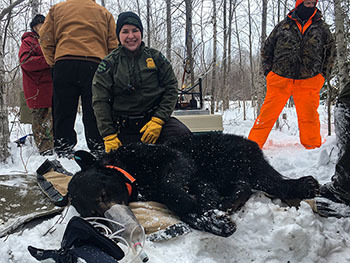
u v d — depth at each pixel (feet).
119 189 8.14
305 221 8.19
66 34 14.07
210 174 9.96
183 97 19.97
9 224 8.66
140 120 11.73
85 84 14.30
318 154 14.16
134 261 6.83
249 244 7.96
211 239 7.97
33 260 6.91
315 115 15.79
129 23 11.10
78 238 6.47
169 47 28.50
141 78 11.38
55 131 15.08
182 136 10.73
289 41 15.12
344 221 8.59
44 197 10.09
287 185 9.46
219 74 42.98
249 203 8.92
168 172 9.11
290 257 7.63
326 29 15.34
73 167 12.88
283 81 15.42
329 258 7.74
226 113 38.24
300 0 15.05
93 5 14.78
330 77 17.49
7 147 14.42
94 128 14.62
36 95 15.12
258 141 16.14
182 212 8.48
